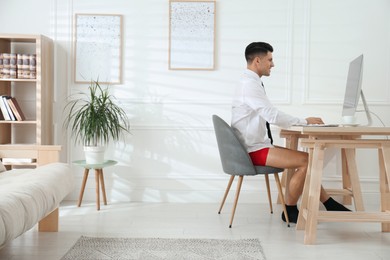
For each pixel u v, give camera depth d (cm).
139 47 415
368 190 421
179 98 417
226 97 417
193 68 415
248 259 249
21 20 411
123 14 414
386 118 417
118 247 268
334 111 416
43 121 392
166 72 416
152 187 420
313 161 287
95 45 414
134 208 388
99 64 414
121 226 323
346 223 343
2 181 261
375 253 266
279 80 416
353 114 316
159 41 415
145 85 417
